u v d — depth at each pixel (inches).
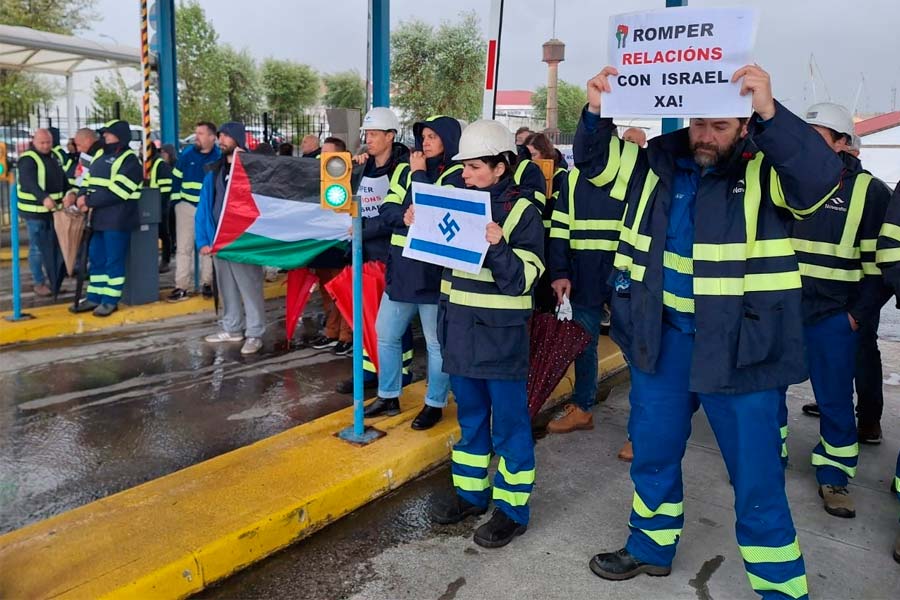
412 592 121.7
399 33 930.1
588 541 138.2
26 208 312.2
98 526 128.7
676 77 99.8
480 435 141.9
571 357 153.5
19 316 270.4
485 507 148.3
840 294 146.8
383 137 187.0
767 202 104.0
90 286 291.7
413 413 185.0
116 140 275.1
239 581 124.5
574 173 170.7
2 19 933.2
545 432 193.8
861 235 143.7
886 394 226.4
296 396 213.0
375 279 193.2
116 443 178.4
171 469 165.5
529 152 200.7
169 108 396.5
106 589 110.6
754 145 104.0
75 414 195.8
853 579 126.5
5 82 850.1
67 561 117.6
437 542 137.6
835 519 147.8
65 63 547.8
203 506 135.9
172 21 389.1
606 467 171.8
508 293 124.3
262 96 1264.8
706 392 105.0
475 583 124.2
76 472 162.9
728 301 104.0
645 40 101.5
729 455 111.1
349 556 132.6
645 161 115.8
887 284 134.9
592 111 110.0
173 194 312.8
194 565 119.7
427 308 167.2
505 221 127.5
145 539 124.2
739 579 126.1
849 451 151.5
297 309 250.4
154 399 207.9
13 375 225.0
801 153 94.3
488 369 128.3
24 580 112.4
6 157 257.1
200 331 279.4
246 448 163.3
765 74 93.7
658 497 121.8
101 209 274.4
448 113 933.2
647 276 111.5
